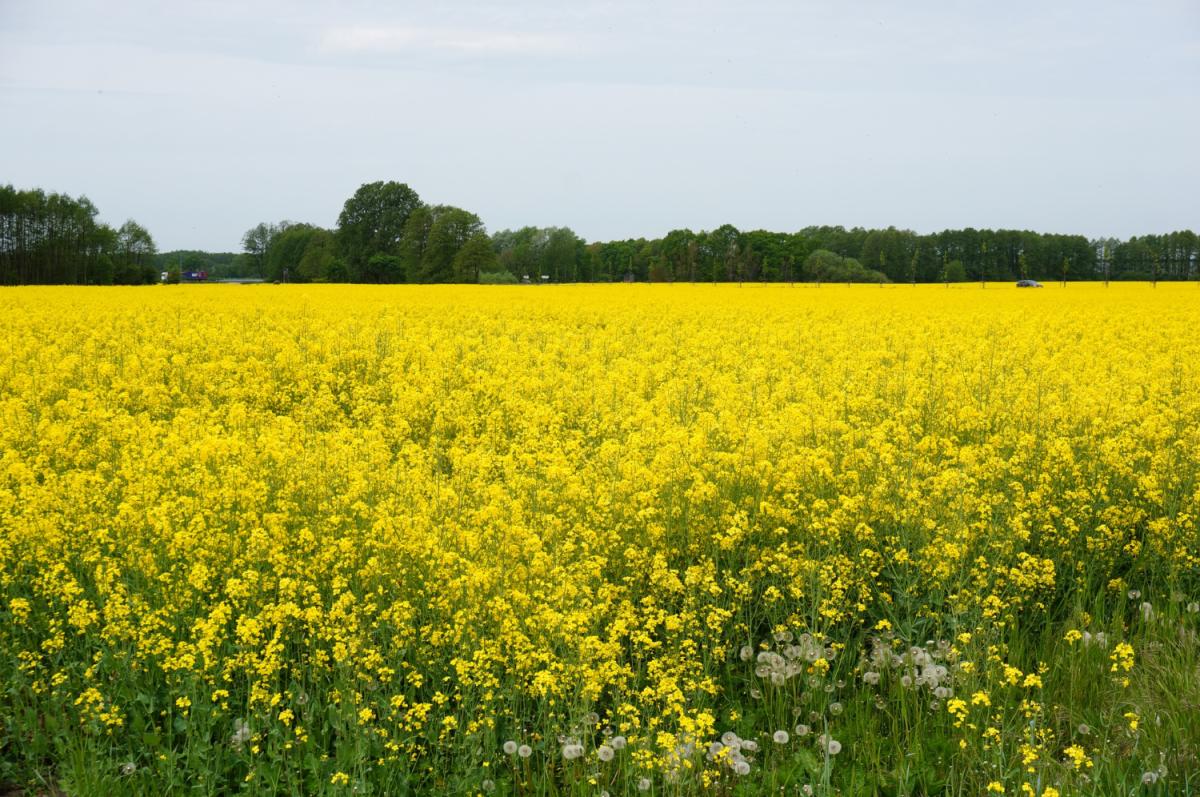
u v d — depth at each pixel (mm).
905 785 5277
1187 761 5305
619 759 5484
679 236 101750
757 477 8773
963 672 6098
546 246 126438
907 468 9195
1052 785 5098
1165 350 21734
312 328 23875
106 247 96938
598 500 8312
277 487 8742
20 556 7047
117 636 6094
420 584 6879
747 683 6441
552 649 6016
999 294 48938
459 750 5465
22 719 5746
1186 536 7863
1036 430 11250
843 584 6984
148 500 7941
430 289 52875
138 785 5230
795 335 24109
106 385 15453
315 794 5223
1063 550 8016
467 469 9594
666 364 18281
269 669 5504
